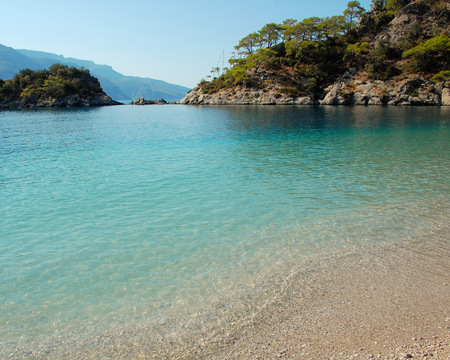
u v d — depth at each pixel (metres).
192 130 47.94
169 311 8.21
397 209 15.21
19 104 149.62
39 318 8.12
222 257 11.01
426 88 93.38
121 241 12.38
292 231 13.00
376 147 31.77
